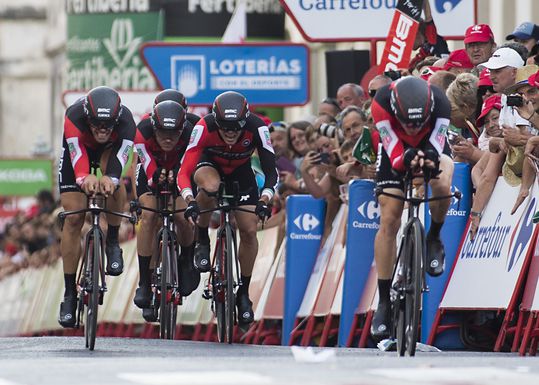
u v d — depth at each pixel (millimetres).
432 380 14992
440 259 20734
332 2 31438
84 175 22641
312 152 28391
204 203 25578
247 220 24656
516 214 22641
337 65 33750
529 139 21859
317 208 28969
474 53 26922
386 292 20734
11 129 144625
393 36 29094
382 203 20531
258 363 17453
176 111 25719
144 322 36594
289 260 29078
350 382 14781
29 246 51938
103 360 18781
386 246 20609
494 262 23141
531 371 16000
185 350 22641
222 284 24719
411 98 19750
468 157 24375
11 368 17656
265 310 30641
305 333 28438
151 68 36812
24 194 81562
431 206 20547
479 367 16578
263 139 24406
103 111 22344
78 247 23562
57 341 25953
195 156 24609
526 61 24938
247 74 36719
